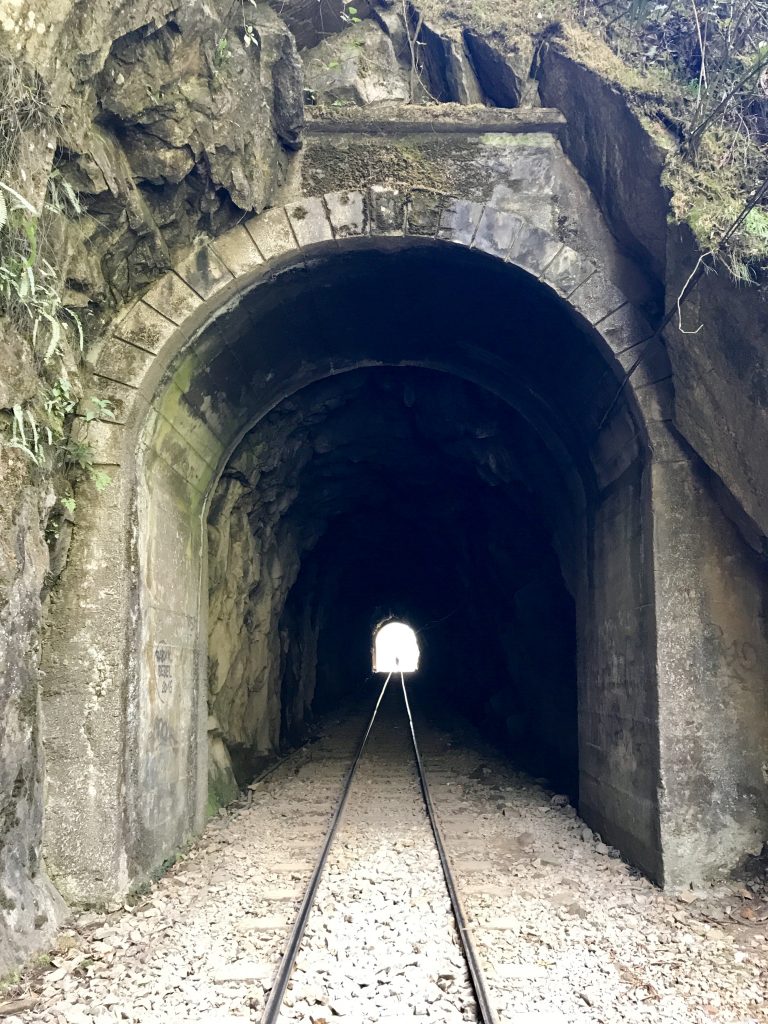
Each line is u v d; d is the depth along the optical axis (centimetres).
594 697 824
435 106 697
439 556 1994
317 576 2012
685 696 620
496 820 876
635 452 693
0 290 455
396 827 849
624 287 682
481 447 1133
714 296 568
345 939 517
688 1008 426
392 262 748
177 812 739
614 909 577
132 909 577
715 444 612
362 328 908
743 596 632
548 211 698
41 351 526
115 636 605
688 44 667
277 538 1384
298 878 661
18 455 494
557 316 725
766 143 614
